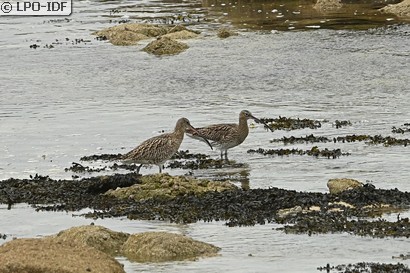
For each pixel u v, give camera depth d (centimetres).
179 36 4344
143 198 1948
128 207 1892
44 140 2584
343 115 2833
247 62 3759
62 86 3419
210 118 2841
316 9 5141
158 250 1598
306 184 2084
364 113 2853
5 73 3691
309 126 2683
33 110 3008
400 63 3619
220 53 3969
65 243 1523
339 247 1623
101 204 1925
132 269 1529
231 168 2261
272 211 1844
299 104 3019
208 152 2438
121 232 1681
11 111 3000
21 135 2647
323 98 3103
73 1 5931
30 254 1448
